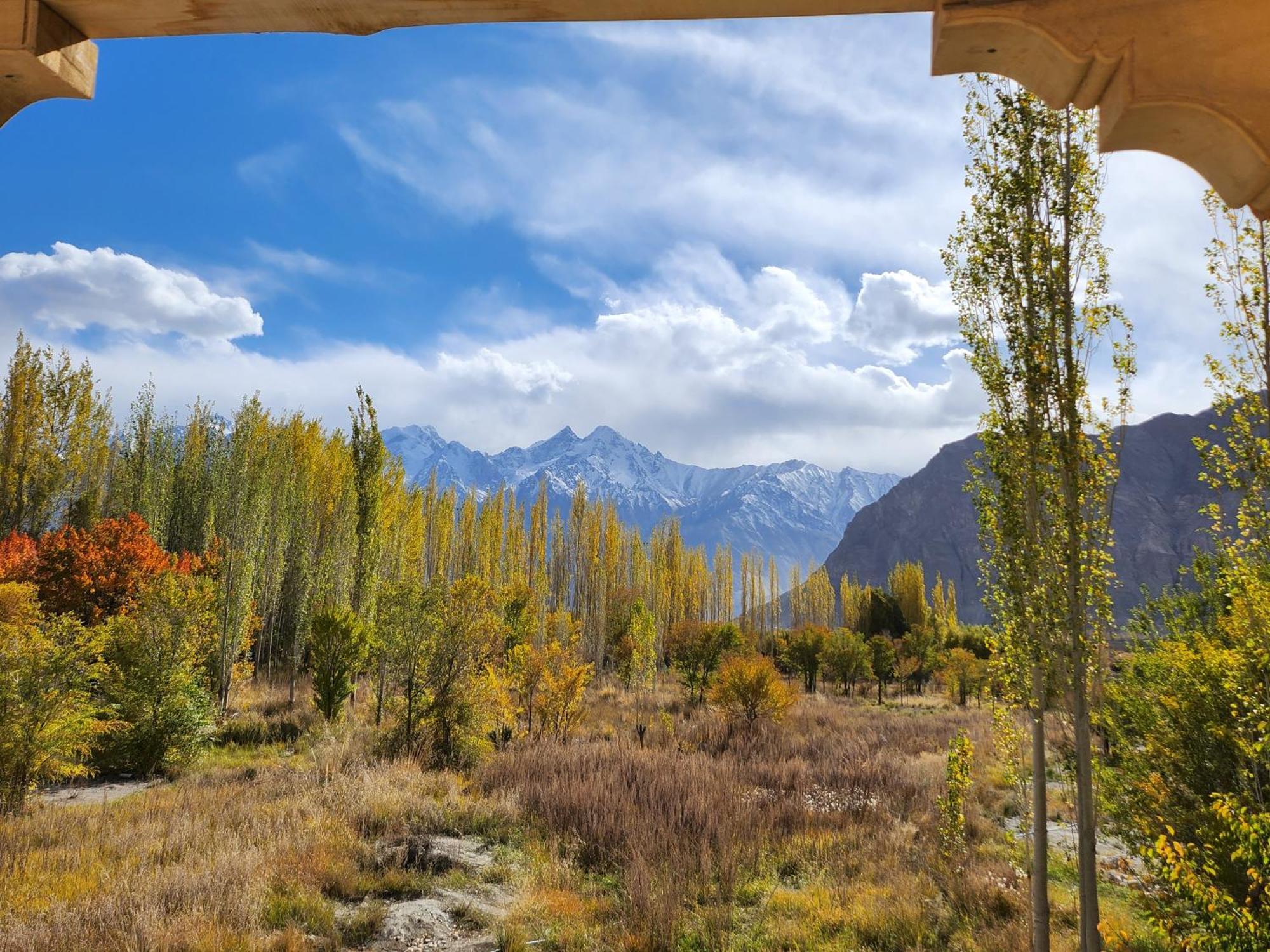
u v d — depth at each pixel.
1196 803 6.64
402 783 12.02
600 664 39.97
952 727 23.84
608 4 1.65
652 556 60.25
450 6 1.67
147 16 1.71
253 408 32.25
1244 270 6.28
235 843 8.42
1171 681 7.02
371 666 18.80
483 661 16.22
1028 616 6.33
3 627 11.98
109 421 33.28
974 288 6.82
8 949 5.85
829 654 38.62
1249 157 1.53
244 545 27.09
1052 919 7.56
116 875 7.50
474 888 8.37
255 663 29.25
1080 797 5.69
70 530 22.14
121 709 14.55
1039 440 6.27
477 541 46.91
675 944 7.10
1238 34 1.45
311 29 1.78
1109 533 5.93
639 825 10.08
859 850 10.10
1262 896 4.62
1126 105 1.48
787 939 7.16
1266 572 6.20
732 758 15.75
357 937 6.97
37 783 12.04
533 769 13.41
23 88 1.80
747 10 1.66
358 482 21.19
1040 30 1.50
